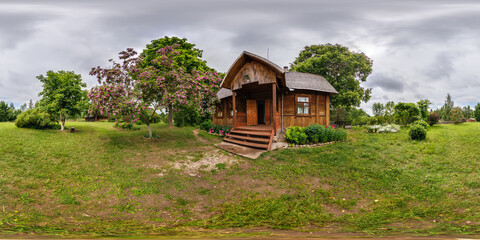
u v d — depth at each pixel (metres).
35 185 6.47
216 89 17.11
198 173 8.62
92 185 6.92
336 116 20.89
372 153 10.13
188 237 3.70
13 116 23.77
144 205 5.88
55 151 9.55
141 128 18.91
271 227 4.43
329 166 8.70
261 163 9.51
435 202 5.53
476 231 3.82
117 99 12.06
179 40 21.22
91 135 13.40
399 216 4.88
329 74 25.36
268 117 17.50
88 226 4.46
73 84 14.20
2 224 4.33
